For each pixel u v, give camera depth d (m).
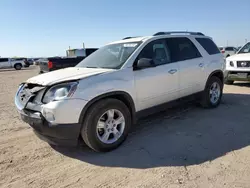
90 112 3.57
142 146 3.95
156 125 4.92
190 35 5.61
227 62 9.10
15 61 36.97
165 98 4.75
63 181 3.04
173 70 4.81
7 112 6.58
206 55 5.73
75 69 4.35
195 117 5.34
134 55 4.28
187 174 3.04
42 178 3.13
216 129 4.57
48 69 14.53
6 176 3.21
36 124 3.48
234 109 5.90
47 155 3.78
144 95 4.32
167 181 2.91
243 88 8.82
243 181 2.84
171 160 3.43
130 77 4.08
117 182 2.96
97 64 4.51
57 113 3.31
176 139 4.17
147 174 3.10
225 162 3.30
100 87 3.65
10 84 13.92
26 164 3.51
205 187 2.75
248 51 9.70
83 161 3.55
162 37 4.93
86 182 3.00
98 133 3.72
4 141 4.37
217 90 6.10
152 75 4.41
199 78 5.48
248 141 3.97
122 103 3.94
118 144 3.92
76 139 3.54
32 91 3.65
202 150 3.70
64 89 3.42
